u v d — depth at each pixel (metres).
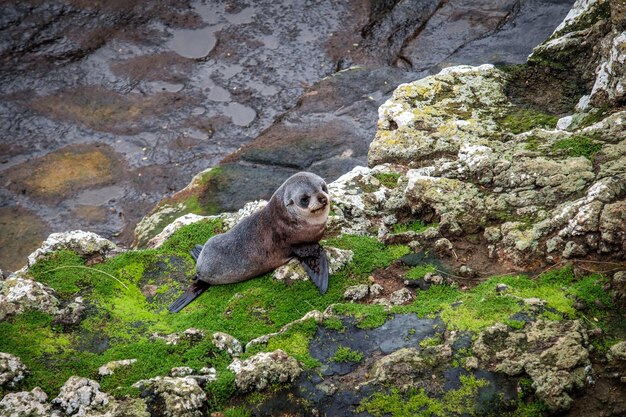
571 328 13.05
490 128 19.84
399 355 12.99
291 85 31.17
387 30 32.88
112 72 32.31
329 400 12.65
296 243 16.17
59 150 29.17
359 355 13.36
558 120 19.69
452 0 33.44
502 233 15.73
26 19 34.69
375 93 28.16
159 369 13.68
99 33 34.06
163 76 32.03
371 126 26.69
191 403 12.67
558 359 12.48
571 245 14.68
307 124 27.03
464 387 12.44
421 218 17.33
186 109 30.58
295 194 15.45
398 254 16.23
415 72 29.03
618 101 18.66
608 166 16.08
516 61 28.02
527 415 12.06
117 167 28.44
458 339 13.19
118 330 15.16
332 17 34.06
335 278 15.85
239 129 29.59
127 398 12.76
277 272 16.23
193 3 35.53
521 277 14.65
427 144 19.72
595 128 17.48
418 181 17.31
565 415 12.08
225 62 32.53
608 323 13.30
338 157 25.41
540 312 13.52
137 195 27.36
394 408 12.32
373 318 14.08
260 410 12.70
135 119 30.28
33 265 17.36
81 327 15.20
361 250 16.42
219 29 34.12
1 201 27.23
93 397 12.82
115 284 16.78
